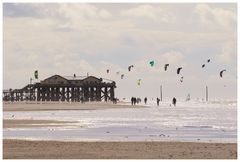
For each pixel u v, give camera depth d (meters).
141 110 111.94
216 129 49.47
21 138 38.94
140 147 32.44
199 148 32.03
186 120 67.31
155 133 44.38
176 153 29.81
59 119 66.50
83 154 29.31
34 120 63.09
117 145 33.44
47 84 194.75
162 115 83.88
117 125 55.16
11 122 58.38
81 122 59.97
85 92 197.25
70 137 40.06
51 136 40.88
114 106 141.75
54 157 28.31
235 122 62.44
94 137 40.19
